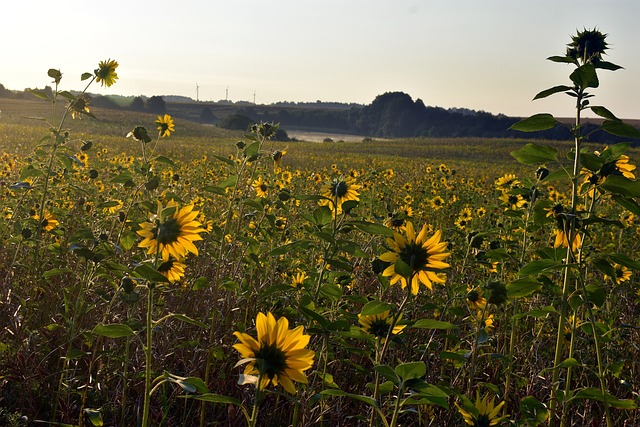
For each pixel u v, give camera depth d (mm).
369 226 2947
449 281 4691
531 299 4723
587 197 3256
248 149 4332
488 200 10586
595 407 3834
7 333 3672
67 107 4879
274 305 4066
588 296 2801
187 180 9938
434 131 155875
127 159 10969
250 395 3352
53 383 3361
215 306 3820
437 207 9375
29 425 3039
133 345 3801
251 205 4137
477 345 3236
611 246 6148
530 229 4148
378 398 2918
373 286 5094
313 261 4898
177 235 2203
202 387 1980
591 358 4145
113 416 3184
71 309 3826
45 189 4785
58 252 4523
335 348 3883
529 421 2779
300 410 3225
